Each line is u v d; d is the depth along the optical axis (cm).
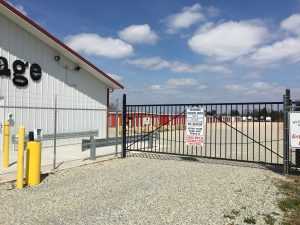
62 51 1588
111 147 1546
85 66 1728
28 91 1438
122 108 1212
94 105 1850
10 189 708
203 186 747
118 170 942
